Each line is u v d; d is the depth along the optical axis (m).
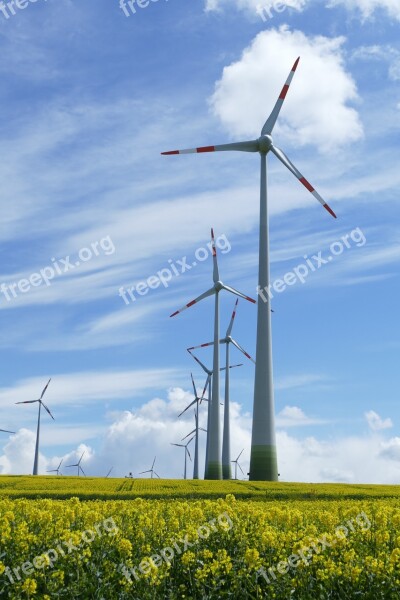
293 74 67.38
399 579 12.28
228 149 66.06
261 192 65.88
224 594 12.39
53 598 11.99
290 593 12.15
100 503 21.92
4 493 36.59
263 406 63.03
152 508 19.38
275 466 62.38
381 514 15.79
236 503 19.47
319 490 42.47
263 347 63.88
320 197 65.00
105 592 12.12
